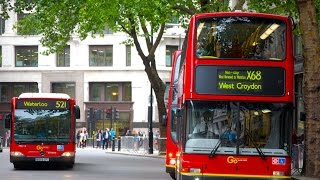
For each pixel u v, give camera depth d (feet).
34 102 87.15
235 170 47.52
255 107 48.19
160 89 130.31
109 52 216.95
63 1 117.29
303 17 65.98
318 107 65.36
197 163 47.60
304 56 66.23
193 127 48.14
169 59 212.23
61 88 219.41
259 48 49.06
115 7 102.78
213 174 47.44
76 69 216.95
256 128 47.98
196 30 49.47
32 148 86.38
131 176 78.54
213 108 48.26
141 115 213.05
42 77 218.18
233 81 48.42
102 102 215.10
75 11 119.03
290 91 48.44
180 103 53.47
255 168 47.55
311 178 63.98
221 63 48.62
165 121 75.15
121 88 215.92
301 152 75.77
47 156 86.38
